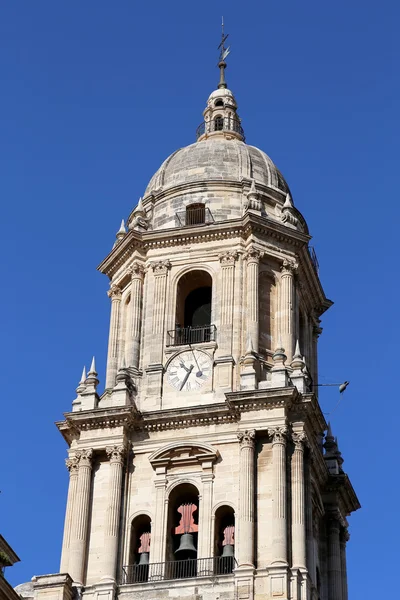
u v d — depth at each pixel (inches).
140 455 3339.1
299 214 3782.0
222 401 3346.5
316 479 3440.0
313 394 3282.5
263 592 3053.6
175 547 3255.4
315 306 3841.0
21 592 3314.5
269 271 3567.9
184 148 3909.9
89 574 3206.2
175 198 3725.4
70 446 3415.4
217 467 3265.3
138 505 3280.0
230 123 4094.5
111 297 3695.9
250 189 3673.7
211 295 3575.3
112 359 3565.5
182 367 3427.7
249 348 3383.4
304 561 3112.7
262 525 3154.5
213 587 3097.9
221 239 3587.6
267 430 3235.7
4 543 2304.4
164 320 3513.8
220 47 4286.4
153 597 3117.6
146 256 3629.4
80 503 3272.6
